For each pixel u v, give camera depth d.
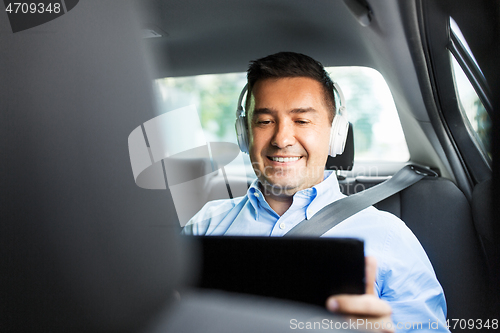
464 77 1.21
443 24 1.12
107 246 0.23
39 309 0.23
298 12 1.45
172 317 0.25
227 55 1.77
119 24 0.23
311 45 1.67
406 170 1.69
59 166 0.22
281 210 1.23
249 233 1.21
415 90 1.42
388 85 1.68
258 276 0.43
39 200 0.22
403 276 1.05
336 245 0.49
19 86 0.22
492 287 1.32
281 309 0.31
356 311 0.49
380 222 1.16
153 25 1.49
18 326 0.23
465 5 0.96
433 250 1.50
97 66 0.22
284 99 1.11
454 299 1.44
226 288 0.29
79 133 0.22
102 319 0.23
